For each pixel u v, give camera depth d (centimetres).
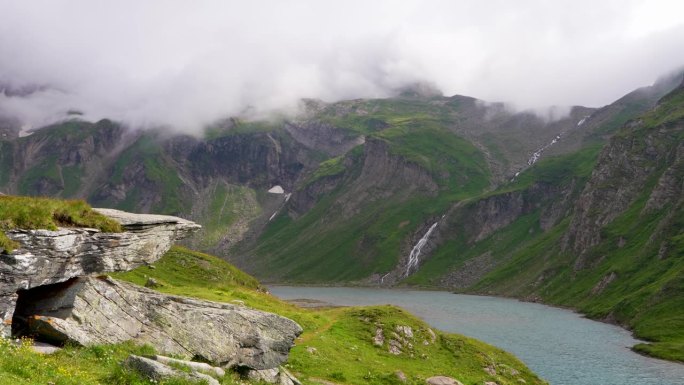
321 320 6781
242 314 3703
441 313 18812
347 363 5056
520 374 6544
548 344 11981
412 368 5641
